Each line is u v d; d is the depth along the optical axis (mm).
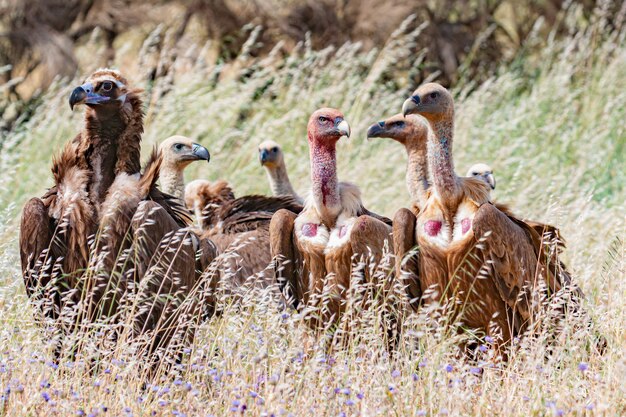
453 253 13133
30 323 12047
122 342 11656
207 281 13031
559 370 11430
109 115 12820
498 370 11914
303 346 12031
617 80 27609
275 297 13711
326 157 13922
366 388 10617
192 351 11547
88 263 12453
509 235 12922
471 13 33469
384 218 14625
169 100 23500
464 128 24172
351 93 25188
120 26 30531
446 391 10547
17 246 15289
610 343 11875
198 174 22344
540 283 12695
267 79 25422
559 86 26344
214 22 30219
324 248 13820
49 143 22281
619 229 16266
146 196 12773
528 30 34500
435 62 31766
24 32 28656
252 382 10906
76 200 12602
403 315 12695
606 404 10000
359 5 30578
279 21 30281
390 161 22234
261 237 15492
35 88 30141
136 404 10586
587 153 23562
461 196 13344
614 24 33000
